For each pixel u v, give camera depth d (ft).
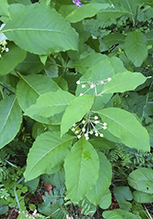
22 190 2.79
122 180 3.15
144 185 2.93
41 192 3.04
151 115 3.72
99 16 2.69
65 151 2.12
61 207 2.78
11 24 1.85
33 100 2.06
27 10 1.84
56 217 2.77
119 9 2.72
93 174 1.99
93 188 2.26
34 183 2.89
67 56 2.43
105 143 2.36
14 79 2.23
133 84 1.84
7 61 1.97
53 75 2.52
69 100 1.92
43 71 2.39
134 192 2.98
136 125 1.90
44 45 1.90
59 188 2.85
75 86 2.58
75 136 2.17
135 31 2.70
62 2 2.13
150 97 3.71
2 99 2.25
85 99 1.82
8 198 2.74
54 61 2.35
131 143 1.91
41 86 2.08
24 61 2.17
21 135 3.14
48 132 2.13
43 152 2.09
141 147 1.90
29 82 2.09
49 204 2.79
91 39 2.53
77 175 1.99
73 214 2.78
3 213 2.76
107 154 3.03
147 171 2.97
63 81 2.28
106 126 1.96
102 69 2.13
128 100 3.62
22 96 2.06
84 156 2.01
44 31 1.89
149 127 3.36
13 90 2.39
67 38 1.93
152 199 2.90
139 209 2.89
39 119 2.02
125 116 1.92
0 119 2.12
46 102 1.90
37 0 2.77
